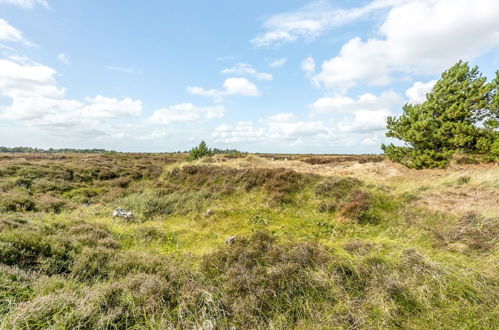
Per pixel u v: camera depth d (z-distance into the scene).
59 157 27.81
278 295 3.50
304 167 16.27
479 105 10.30
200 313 3.09
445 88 11.51
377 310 3.12
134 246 5.77
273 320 3.07
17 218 5.94
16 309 2.67
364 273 3.88
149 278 3.63
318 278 3.72
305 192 9.19
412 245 4.90
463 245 4.63
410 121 12.88
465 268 3.89
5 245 3.89
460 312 3.06
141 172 16.55
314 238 5.97
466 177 8.77
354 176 12.16
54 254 4.19
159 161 25.77
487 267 3.87
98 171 16.05
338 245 5.26
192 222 7.65
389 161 14.70
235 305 3.23
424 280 3.63
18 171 13.16
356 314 3.06
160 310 3.11
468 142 10.71
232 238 5.88
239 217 7.84
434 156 11.52
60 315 2.72
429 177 10.14
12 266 3.50
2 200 7.94
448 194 7.69
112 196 10.57
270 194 9.23
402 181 10.16
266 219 7.53
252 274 3.96
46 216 7.19
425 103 12.65
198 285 3.69
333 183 9.29
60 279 3.50
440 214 6.21
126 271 4.09
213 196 9.86
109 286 3.39
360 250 4.69
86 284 3.63
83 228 5.98
